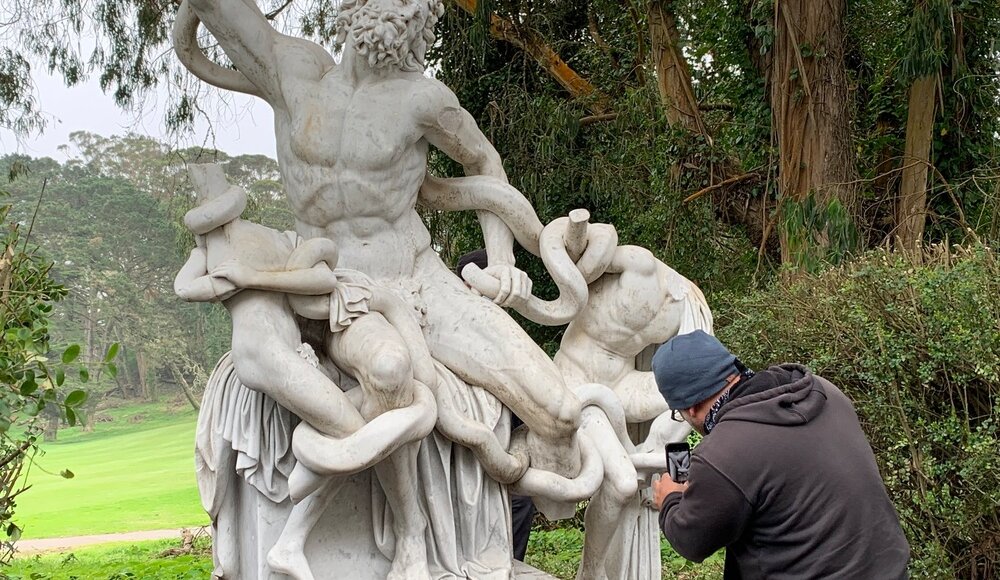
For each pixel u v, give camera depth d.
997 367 4.29
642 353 3.31
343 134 2.77
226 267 2.42
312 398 2.36
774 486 2.07
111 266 23.62
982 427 4.39
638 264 3.13
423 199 3.09
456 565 2.66
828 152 7.30
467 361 2.79
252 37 2.81
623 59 9.41
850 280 4.96
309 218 2.88
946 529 4.55
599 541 2.93
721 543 2.11
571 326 3.28
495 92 8.66
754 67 8.26
